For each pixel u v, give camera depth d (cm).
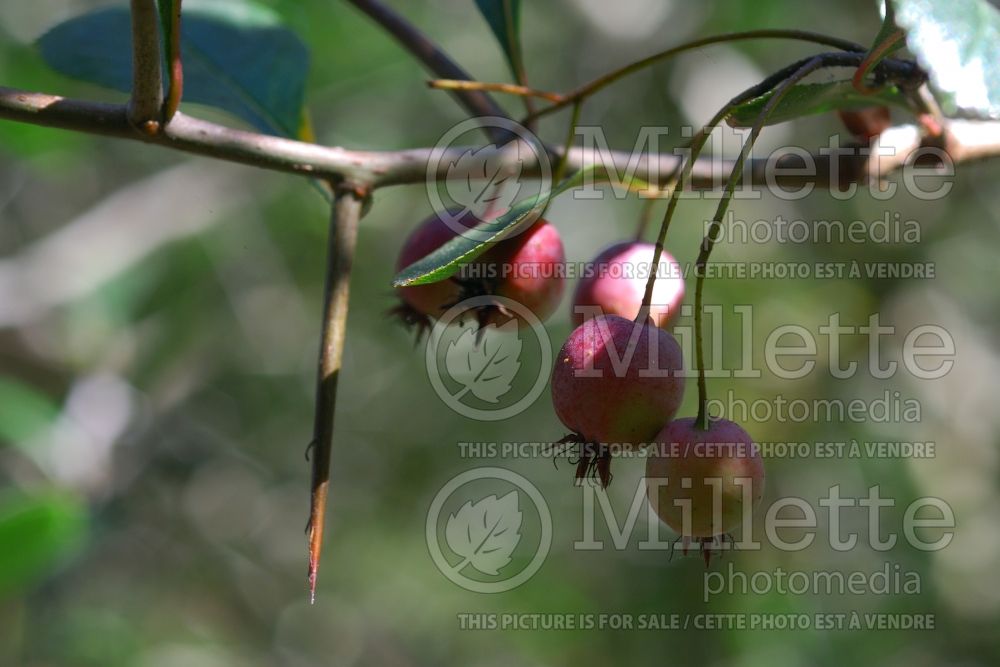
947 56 136
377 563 743
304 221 636
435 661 715
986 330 612
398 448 729
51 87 424
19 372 543
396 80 638
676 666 548
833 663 526
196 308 606
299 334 704
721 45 607
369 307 705
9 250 638
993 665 566
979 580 582
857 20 600
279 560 720
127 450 563
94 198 645
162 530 620
